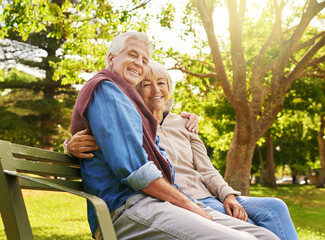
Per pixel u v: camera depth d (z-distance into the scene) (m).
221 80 9.90
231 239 1.46
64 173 1.70
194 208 1.66
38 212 10.00
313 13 9.67
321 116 28.62
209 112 21.98
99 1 9.56
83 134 1.72
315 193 21.75
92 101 1.73
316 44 10.10
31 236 1.37
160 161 1.78
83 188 1.77
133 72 1.97
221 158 38.12
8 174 1.35
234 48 9.67
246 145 10.13
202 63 12.91
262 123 10.34
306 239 6.73
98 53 11.84
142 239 1.55
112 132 1.61
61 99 27.06
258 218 2.13
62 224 7.80
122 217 1.60
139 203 1.60
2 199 1.36
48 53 26.20
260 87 10.66
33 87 26.48
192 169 2.42
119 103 1.68
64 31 9.81
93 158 1.72
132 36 2.01
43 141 26.66
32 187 1.45
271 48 16.78
